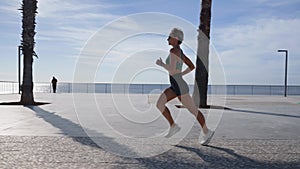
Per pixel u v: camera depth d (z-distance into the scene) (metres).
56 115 9.25
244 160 4.02
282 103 16.23
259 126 7.41
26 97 13.41
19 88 24.94
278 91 29.00
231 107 13.35
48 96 21.80
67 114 9.56
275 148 4.77
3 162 3.80
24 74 13.38
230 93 28.92
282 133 6.32
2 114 9.39
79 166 3.67
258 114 10.39
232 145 4.97
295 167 3.72
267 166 3.75
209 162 3.90
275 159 4.08
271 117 9.49
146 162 3.88
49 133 5.95
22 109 11.14
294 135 6.06
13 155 4.15
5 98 18.41
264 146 4.92
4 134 5.79
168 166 3.71
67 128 6.66
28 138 5.39
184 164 3.80
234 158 4.12
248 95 28.02
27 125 7.06
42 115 9.20
